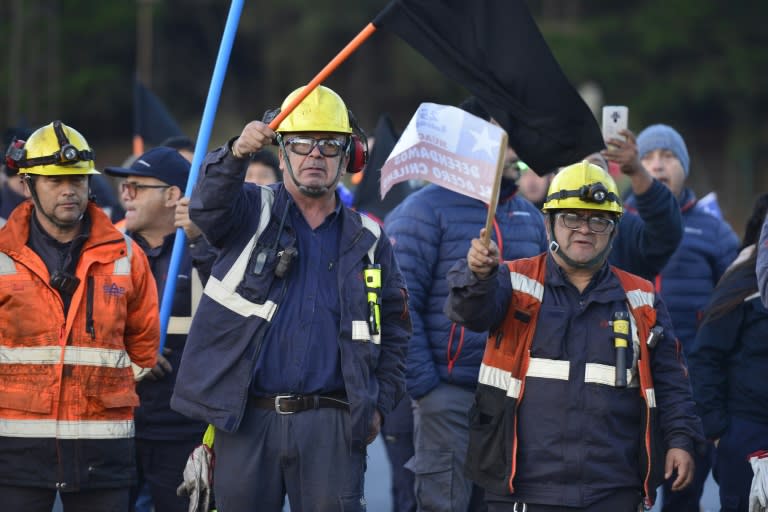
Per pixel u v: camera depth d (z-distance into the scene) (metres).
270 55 165.88
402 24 19.77
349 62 166.25
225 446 19.64
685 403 20.53
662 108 157.75
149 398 24.36
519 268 20.59
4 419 20.42
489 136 19.39
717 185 157.12
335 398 19.69
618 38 159.62
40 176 20.61
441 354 24.88
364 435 19.53
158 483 24.66
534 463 20.00
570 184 20.33
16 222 20.86
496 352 20.25
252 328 19.38
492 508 20.28
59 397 20.47
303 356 19.52
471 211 25.45
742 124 158.75
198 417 19.31
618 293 20.41
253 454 19.45
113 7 164.88
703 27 158.00
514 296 20.33
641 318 20.38
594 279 20.53
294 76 168.25
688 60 159.12
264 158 30.78
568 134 20.28
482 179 19.39
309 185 19.67
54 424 20.44
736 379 23.31
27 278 20.61
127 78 165.25
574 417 19.95
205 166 18.84
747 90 156.38
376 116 166.50
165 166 25.75
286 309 19.64
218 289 19.52
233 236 19.70
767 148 159.75
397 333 20.61
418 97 166.38
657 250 26.14
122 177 25.81
